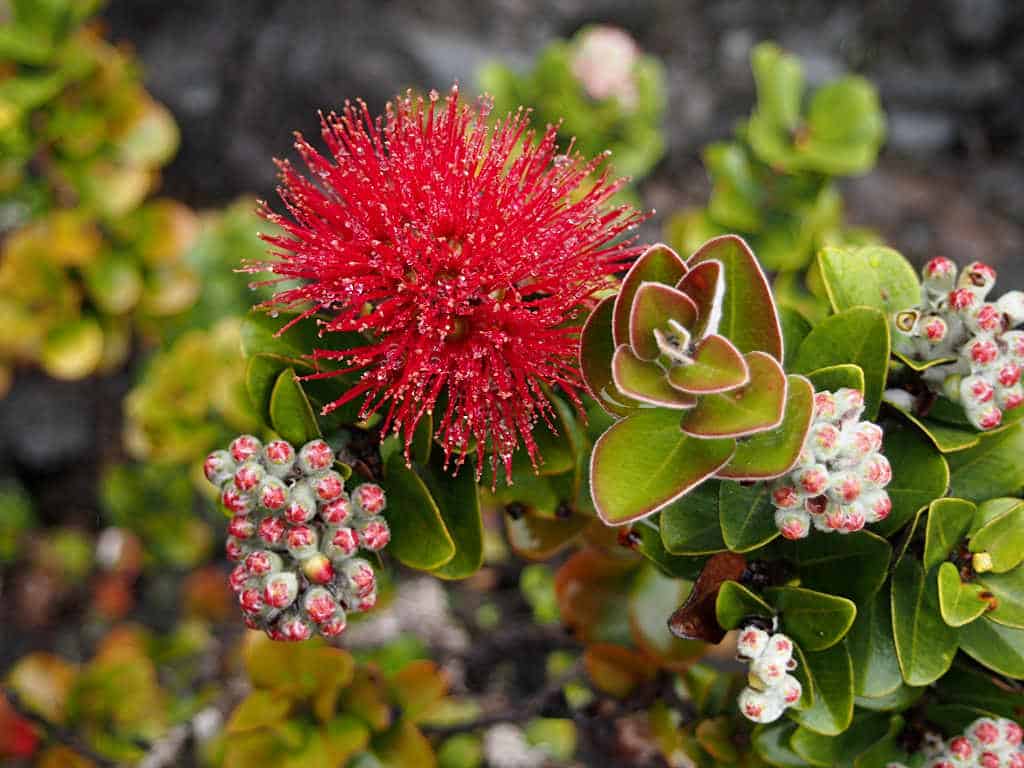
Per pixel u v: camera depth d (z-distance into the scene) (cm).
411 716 43
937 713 36
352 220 35
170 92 81
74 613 69
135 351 76
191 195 81
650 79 62
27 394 75
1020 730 35
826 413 32
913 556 34
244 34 82
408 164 34
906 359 35
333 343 36
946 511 34
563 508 38
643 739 45
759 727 37
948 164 86
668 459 32
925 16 89
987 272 35
